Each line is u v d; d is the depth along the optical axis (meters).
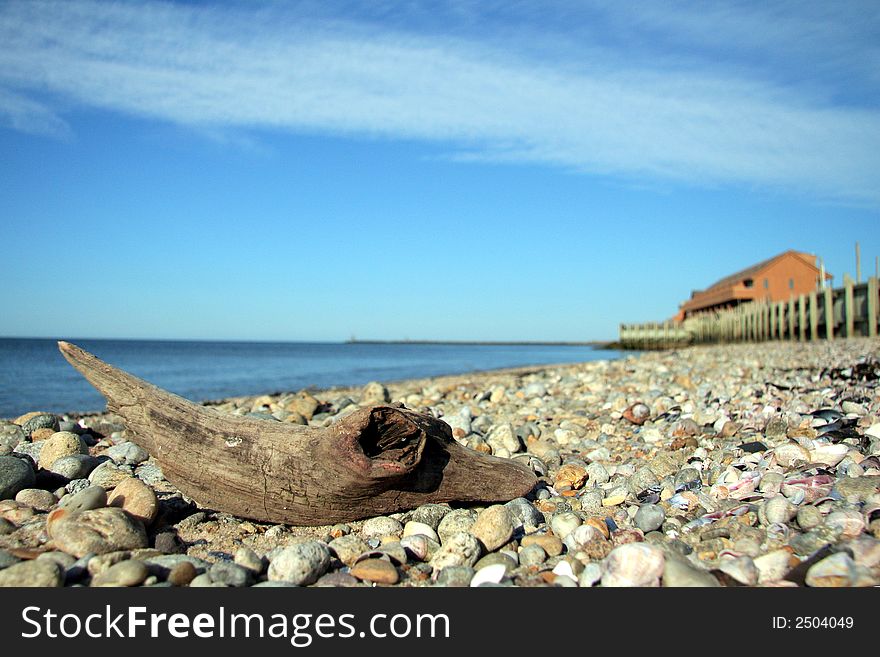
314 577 3.07
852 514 3.27
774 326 26.58
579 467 4.90
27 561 2.94
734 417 6.61
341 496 3.65
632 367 14.63
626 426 7.12
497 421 7.65
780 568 2.93
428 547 3.43
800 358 13.91
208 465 3.67
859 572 2.80
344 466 3.56
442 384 15.52
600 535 3.43
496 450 5.86
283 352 71.75
